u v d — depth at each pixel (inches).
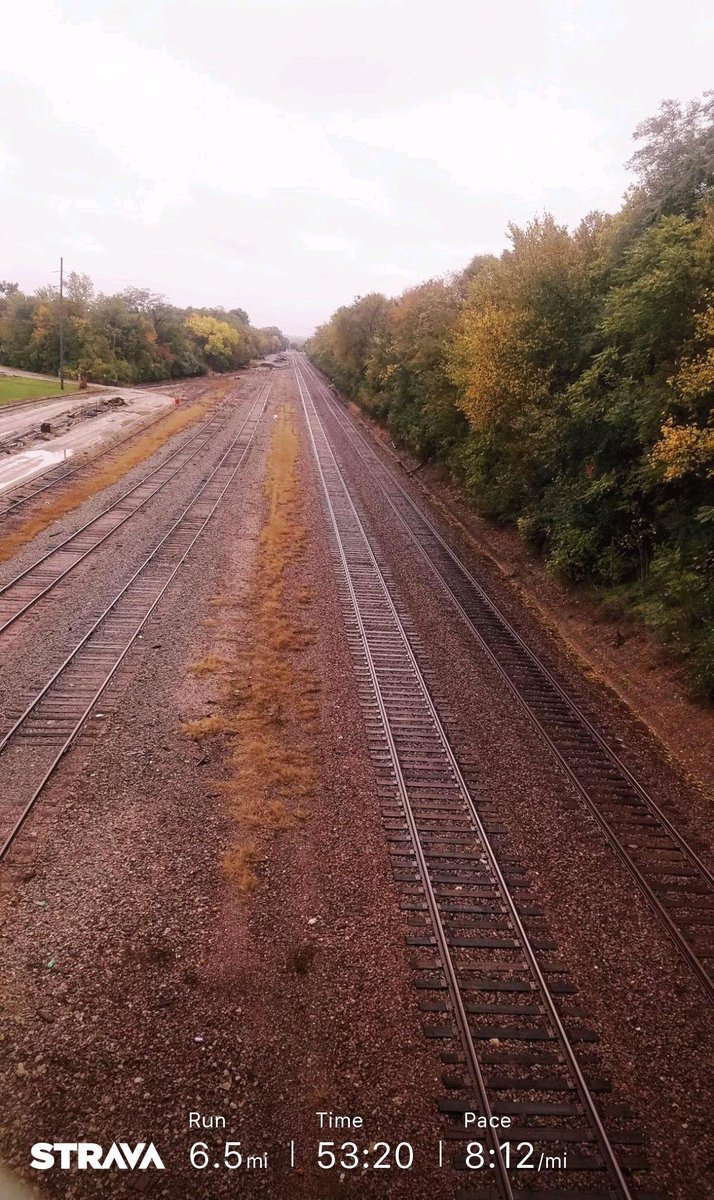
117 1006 299.4
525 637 750.5
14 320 3176.7
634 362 668.7
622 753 537.3
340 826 424.8
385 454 1817.2
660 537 695.7
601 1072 287.9
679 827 451.8
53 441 1544.0
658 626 653.9
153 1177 239.6
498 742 534.6
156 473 1326.3
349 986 318.7
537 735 553.6
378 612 769.6
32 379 2770.7
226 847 400.8
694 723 560.4
